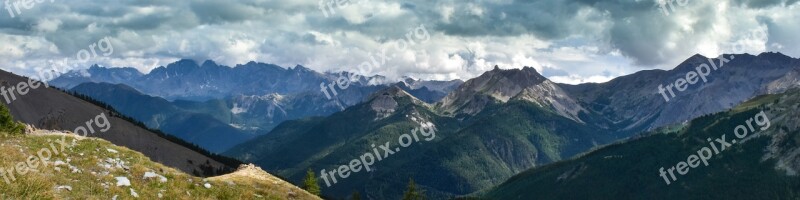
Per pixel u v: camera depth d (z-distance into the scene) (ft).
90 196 117.29
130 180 138.21
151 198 130.00
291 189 195.11
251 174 204.54
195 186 151.33
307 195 194.08
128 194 126.52
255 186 184.65
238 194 159.63
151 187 138.00
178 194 139.54
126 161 159.84
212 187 157.38
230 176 192.24
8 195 102.73
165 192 137.69
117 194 123.65
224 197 151.94
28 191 107.55
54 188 115.03
